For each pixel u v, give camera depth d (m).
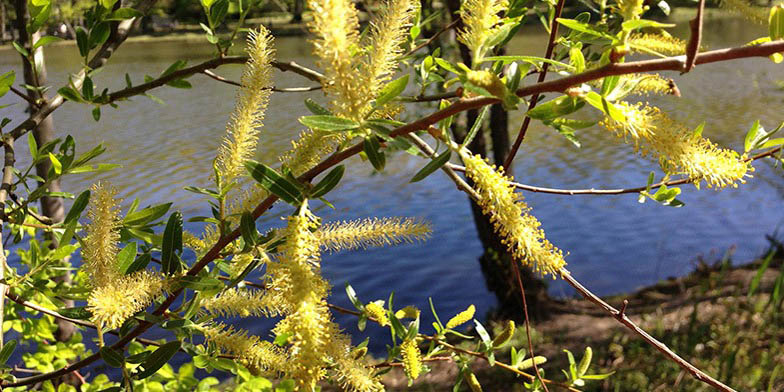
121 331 0.47
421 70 0.56
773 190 3.85
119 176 4.23
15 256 2.54
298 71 0.53
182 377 0.84
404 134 0.37
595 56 0.51
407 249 3.41
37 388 1.03
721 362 1.60
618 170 4.32
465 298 2.89
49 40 0.60
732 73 7.08
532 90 0.35
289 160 0.42
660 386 1.68
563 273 0.44
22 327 0.92
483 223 2.40
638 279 2.89
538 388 0.55
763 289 2.20
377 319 0.54
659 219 3.58
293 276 0.35
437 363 2.12
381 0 0.37
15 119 5.51
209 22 0.61
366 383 0.38
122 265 0.42
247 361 0.44
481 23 0.37
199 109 6.65
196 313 0.45
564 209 3.77
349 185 4.22
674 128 0.35
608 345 2.04
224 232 0.44
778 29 0.35
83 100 0.61
